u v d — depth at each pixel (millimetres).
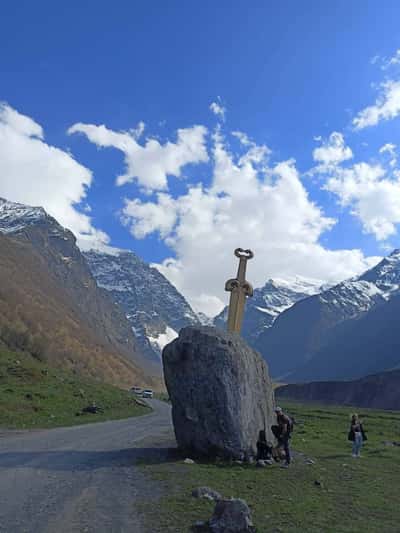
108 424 38688
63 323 175875
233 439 20453
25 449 21953
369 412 109625
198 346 21312
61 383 56594
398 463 25375
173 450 22656
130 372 183875
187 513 12258
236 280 30141
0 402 37594
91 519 11406
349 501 15117
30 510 11891
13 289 167750
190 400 21078
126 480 16156
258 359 23234
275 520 12195
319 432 46594
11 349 85688
